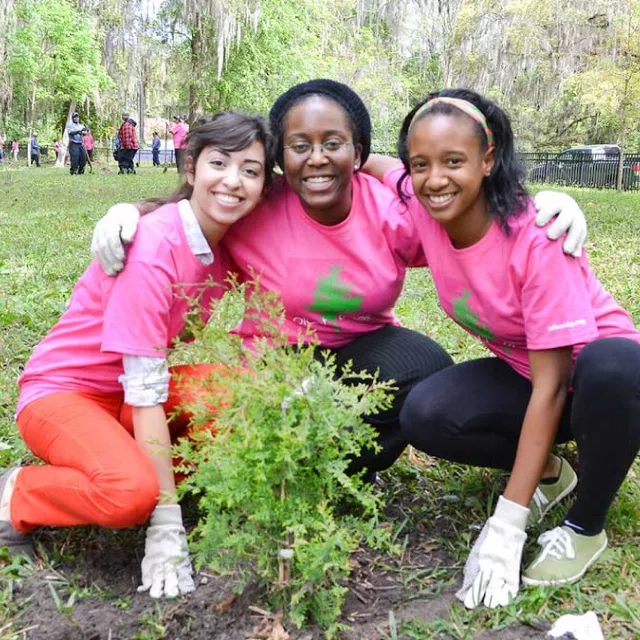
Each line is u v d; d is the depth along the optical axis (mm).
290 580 2094
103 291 2471
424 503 2855
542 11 27016
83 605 2258
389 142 33438
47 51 32844
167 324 2453
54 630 2145
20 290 5766
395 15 37062
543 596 2232
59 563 2461
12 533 2508
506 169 2303
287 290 2740
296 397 1988
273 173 2752
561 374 2318
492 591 2215
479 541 2326
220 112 2525
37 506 2416
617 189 21984
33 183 19125
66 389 2549
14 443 3209
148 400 2387
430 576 2385
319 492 2072
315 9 27391
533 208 2344
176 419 2686
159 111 52406
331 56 31562
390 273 2766
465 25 30844
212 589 2316
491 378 2580
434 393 2557
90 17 33219
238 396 2000
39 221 10102
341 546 2000
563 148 32906
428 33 36219
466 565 2322
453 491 2912
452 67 31531
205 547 2074
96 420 2422
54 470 2396
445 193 2273
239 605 2229
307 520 2018
